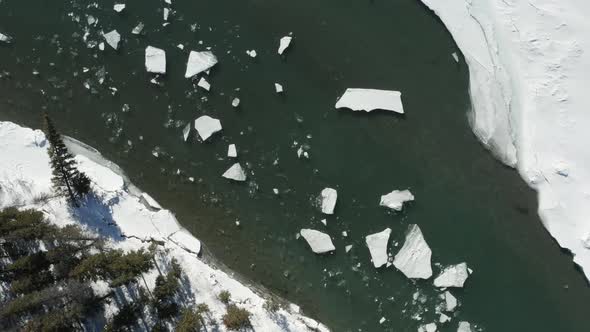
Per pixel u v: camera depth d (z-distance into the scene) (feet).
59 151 63.41
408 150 69.97
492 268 67.87
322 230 69.87
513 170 68.23
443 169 69.41
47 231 65.21
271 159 71.26
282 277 69.92
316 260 69.72
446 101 70.03
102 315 67.72
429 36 71.00
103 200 70.08
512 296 67.41
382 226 69.31
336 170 70.44
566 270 66.90
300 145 71.05
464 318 67.67
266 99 71.97
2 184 70.59
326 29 72.28
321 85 71.51
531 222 67.82
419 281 68.28
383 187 69.72
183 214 71.51
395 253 69.00
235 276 70.03
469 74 69.56
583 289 66.33
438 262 68.39
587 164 66.28
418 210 69.21
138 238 69.31
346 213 69.87
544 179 67.31
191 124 72.38
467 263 68.13
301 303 69.46
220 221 71.20
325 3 72.59
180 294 67.82
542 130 67.77
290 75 72.02
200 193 71.61
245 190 71.20
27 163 71.61
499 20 69.31
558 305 66.80
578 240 66.08
